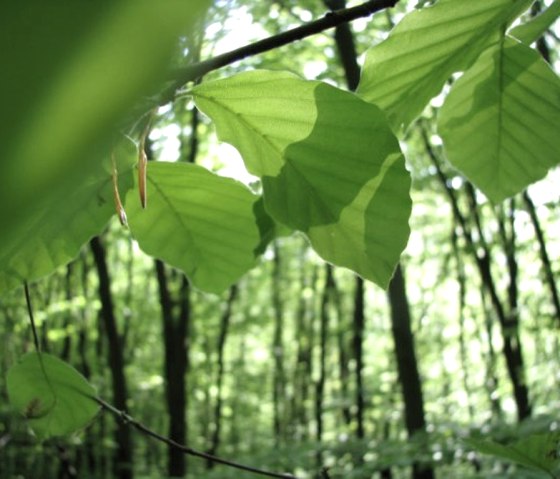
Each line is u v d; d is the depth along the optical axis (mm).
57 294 2225
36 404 266
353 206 215
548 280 1492
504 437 1044
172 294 2020
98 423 1909
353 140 208
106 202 236
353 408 2412
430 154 1552
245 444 2865
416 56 258
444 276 2250
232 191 265
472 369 2480
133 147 204
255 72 197
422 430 1213
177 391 1777
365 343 3232
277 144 211
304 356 2713
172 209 268
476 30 251
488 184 311
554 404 1502
